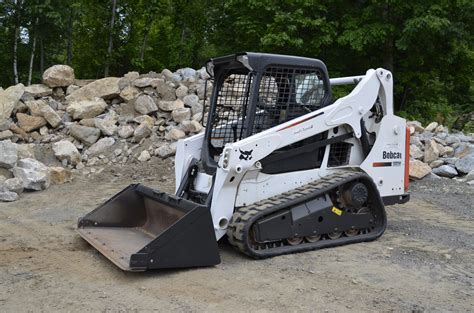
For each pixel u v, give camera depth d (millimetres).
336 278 4957
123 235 5883
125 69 19797
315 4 17000
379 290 4680
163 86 12070
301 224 5715
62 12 18203
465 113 22781
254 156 5500
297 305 4289
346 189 6094
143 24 19703
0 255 5500
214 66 6258
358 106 6324
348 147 6453
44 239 6141
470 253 5914
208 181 5926
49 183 9219
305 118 5859
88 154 10727
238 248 5430
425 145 11109
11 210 7668
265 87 5762
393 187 6730
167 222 5793
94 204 8086
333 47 18250
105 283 4719
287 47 17375
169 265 4898
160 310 4145
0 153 8922
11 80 18828
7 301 4277
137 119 11281
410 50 17578
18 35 18172
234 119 6102
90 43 18734
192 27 22172
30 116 11102
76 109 11352
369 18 17031
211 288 4625
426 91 19797
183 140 6359
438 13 16062
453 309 4309
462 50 17906
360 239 6191
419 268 5336
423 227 7113
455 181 10102
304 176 6035
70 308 4160
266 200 5680
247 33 18250
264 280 4844
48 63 19891
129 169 10266
